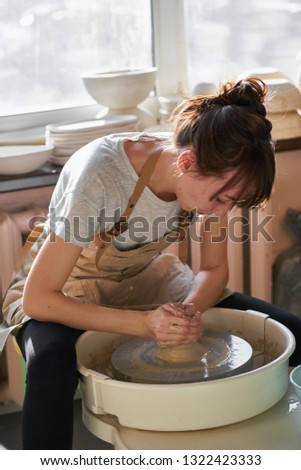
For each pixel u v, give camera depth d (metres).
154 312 1.71
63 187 1.80
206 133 1.54
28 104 2.66
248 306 1.96
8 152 2.43
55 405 1.58
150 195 1.78
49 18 2.60
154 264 2.09
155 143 1.80
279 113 2.54
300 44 2.91
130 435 1.54
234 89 1.60
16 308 1.88
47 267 1.72
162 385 1.49
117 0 2.67
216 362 1.67
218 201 1.61
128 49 2.74
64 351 1.63
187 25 2.78
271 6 2.83
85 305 1.74
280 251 2.67
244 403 1.54
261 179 1.55
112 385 1.53
